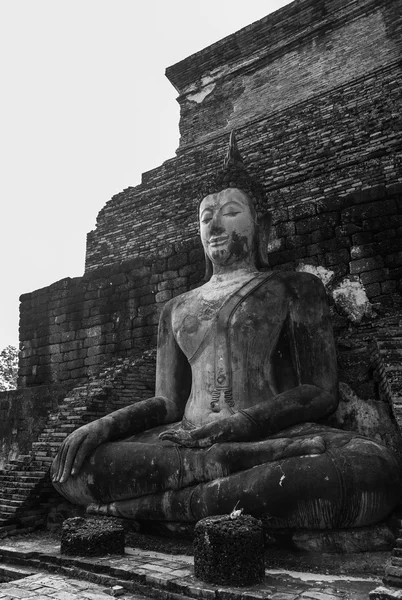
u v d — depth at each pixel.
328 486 4.55
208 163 13.72
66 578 4.63
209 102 15.38
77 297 10.79
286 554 4.74
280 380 6.24
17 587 4.36
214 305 6.46
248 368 6.03
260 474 4.88
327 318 6.27
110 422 6.16
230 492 4.95
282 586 3.99
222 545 4.09
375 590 3.59
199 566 4.19
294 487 4.65
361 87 11.88
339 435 5.11
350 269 7.87
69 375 10.45
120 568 4.52
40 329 11.16
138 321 9.85
